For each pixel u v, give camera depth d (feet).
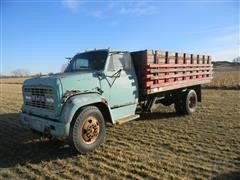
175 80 28.58
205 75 35.58
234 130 24.32
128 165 16.40
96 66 21.77
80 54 23.99
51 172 15.76
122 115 22.52
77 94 18.71
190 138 21.98
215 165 16.26
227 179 14.38
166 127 25.81
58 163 17.10
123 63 23.06
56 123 17.61
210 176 14.74
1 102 47.26
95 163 16.85
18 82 170.81
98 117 19.15
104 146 20.16
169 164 16.44
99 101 19.49
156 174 15.06
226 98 49.06
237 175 14.84
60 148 19.98
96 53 22.54
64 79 18.17
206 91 67.62
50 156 18.40
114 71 21.86
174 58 28.02
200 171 15.43
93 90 19.80
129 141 21.43
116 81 21.83
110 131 24.56
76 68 23.52
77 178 14.82
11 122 29.30
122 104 22.45
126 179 14.60
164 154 18.29
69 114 17.44
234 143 20.53
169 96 31.27
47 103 18.53
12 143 21.45
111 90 21.33
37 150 19.69
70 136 17.76
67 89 18.17
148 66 23.81
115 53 22.26
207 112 33.42
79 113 18.04
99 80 20.36
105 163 16.87
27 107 20.83
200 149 19.16
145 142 21.07
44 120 18.51
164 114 32.27
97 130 19.15
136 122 28.14
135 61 24.56
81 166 16.51
